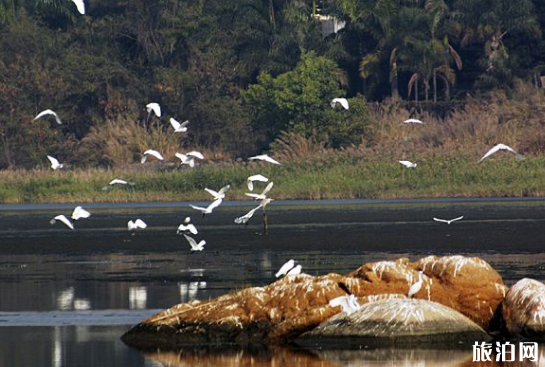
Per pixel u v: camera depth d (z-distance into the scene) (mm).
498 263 32469
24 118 90500
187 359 20000
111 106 91375
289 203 62594
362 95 87812
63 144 89875
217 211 57469
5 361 19844
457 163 67125
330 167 69625
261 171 69875
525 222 46531
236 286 28312
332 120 80750
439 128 74688
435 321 20531
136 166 78750
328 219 50344
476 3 91562
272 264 33250
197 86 92688
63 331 22516
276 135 84875
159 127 84438
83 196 69000
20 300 26484
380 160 69625
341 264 32969
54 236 44594
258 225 48031
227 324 21234
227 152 88500
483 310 21406
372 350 20359
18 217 55906
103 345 21188
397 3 92125
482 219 48531
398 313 20531
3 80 92625
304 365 19375
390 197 65188
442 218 49438
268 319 21266
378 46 91438
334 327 20703
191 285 28672
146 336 21469
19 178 72312
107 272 31953
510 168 66125
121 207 62594
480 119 73375
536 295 20984
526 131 72250
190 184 69375
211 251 37625
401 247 37812
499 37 92562
